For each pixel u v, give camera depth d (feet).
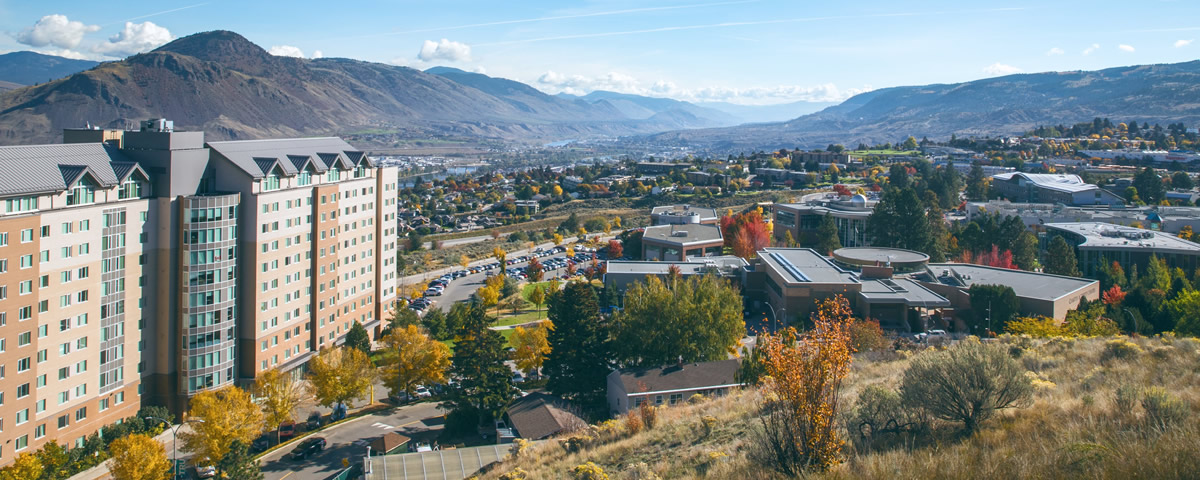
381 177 459.73
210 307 334.24
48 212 273.13
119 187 304.91
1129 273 513.45
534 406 290.56
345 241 424.05
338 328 420.36
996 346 150.30
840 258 505.66
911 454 111.55
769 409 170.40
